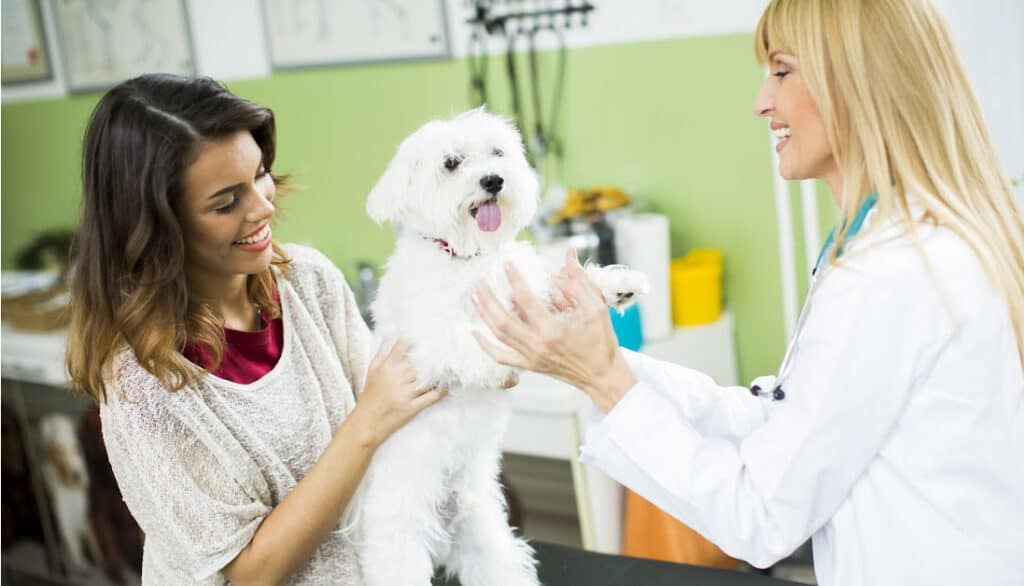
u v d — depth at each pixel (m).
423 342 1.36
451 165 1.49
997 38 2.14
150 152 1.18
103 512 3.46
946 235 1.04
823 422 1.04
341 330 1.54
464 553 1.56
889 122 1.06
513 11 2.84
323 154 3.42
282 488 1.34
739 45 2.48
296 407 1.38
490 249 1.48
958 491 1.04
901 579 1.06
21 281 3.94
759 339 2.71
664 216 2.66
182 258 1.23
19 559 3.78
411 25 3.05
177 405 1.24
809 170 1.16
